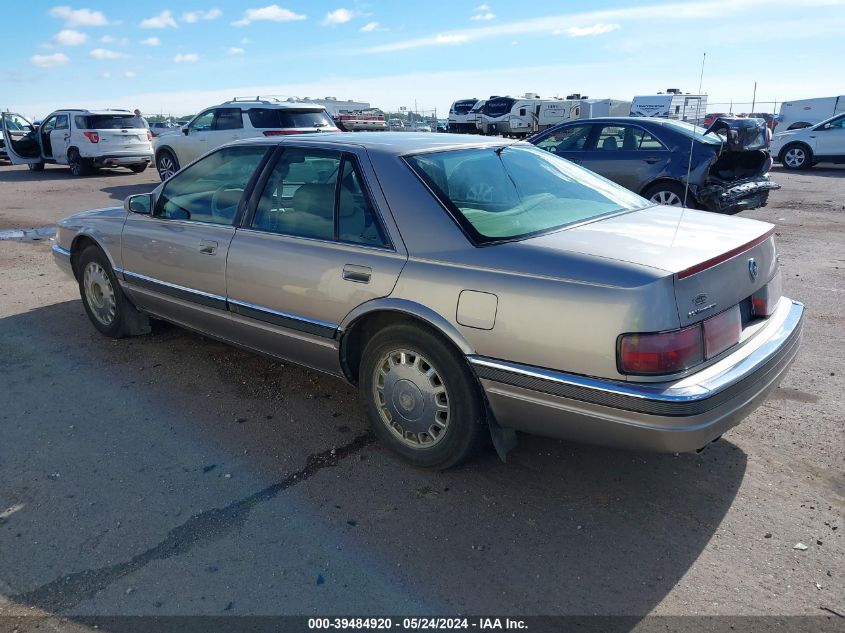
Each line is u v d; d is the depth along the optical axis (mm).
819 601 2449
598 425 2654
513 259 2820
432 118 37406
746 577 2572
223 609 2434
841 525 2859
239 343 4121
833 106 26562
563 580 2574
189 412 3939
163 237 4297
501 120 31312
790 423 3721
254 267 3715
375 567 2648
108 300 5004
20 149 18703
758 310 3094
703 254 2715
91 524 2914
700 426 2523
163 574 2609
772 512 2959
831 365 4496
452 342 2965
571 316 2611
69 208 12133
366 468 3346
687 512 2975
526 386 2770
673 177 8570
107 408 3990
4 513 2994
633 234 3002
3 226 10297
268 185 3787
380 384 3361
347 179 3424
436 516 2967
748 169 9250
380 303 3148
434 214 3096
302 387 4270
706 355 2656
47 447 3551
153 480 3248
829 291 6188
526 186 3520
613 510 2998
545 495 3117
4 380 4395
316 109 14719
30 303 6113
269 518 2953
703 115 21219
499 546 2768
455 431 3088
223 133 14297
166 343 5020
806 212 10953
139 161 18031
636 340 2494
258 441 3611
